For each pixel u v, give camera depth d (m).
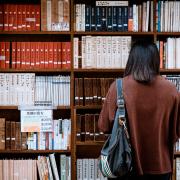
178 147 3.10
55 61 3.03
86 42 3.03
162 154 2.06
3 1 3.23
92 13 3.04
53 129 3.06
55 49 3.03
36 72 3.13
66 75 3.18
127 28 3.05
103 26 3.04
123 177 2.11
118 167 2.03
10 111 3.28
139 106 2.03
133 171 2.06
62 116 3.30
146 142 2.04
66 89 3.06
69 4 3.04
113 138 2.08
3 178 3.03
